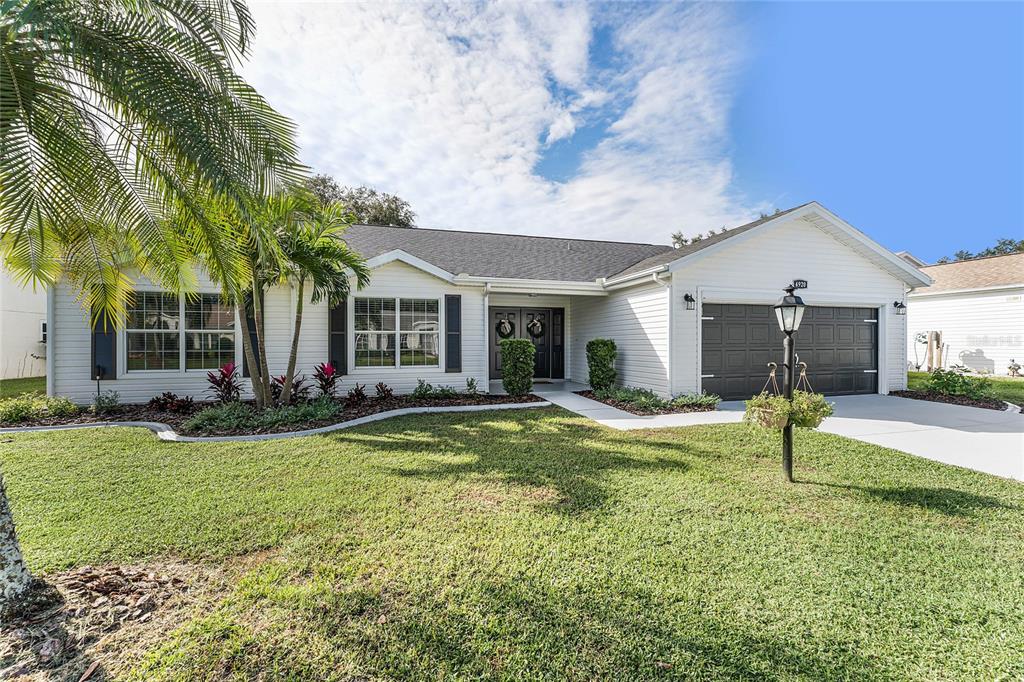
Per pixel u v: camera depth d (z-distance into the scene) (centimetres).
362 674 209
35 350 1788
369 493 432
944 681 208
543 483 463
